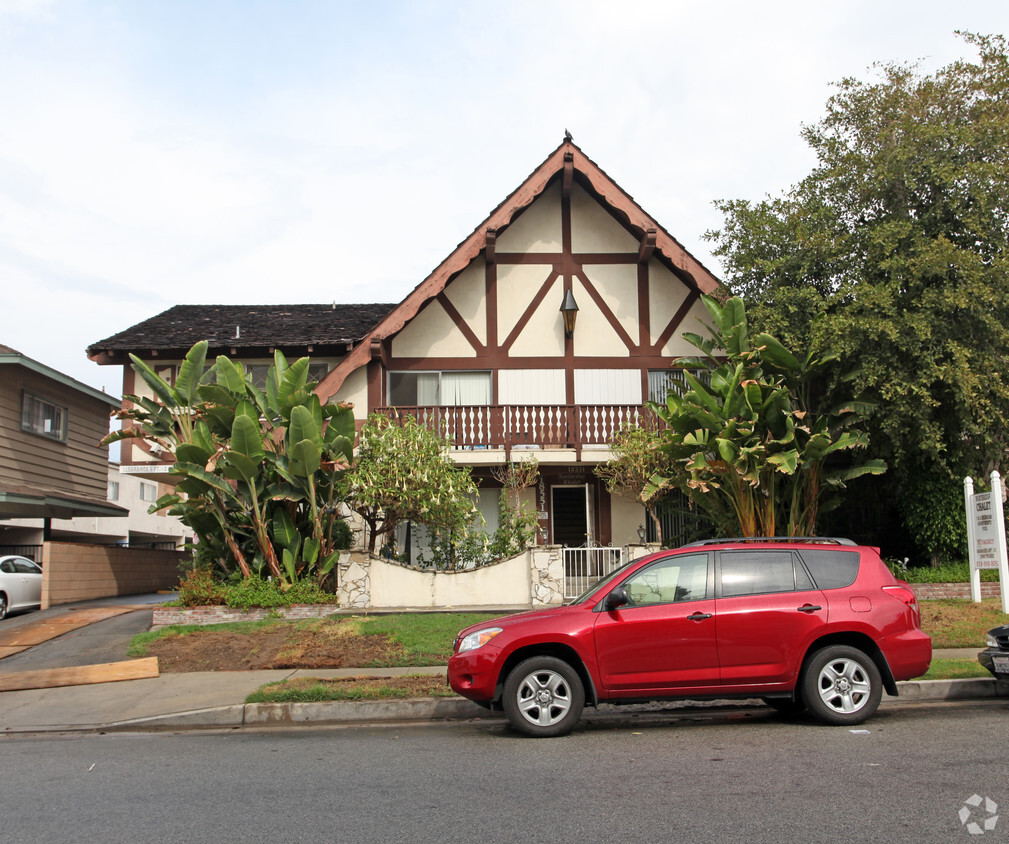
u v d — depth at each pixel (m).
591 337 19.27
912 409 14.62
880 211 16.56
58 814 5.75
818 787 5.91
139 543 37.31
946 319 14.80
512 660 8.08
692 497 16.16
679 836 4.98
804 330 15.91
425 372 19.12
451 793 5.99
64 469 22.14
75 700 10.22
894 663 8.04
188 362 15.41
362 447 15.95
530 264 19.41
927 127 15.29
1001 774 6.13
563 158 18.44
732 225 17.42
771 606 8.02
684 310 19.36
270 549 14.68
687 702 9.60
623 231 19.58
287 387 14.90
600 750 7.25
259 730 8.77
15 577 17.56
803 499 16.08
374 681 9.98
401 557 17.03
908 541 17.70
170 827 5.39
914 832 4.99
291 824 5.39
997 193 14.92
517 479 17.19
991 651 9.01
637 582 8.21
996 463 15.93
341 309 23.25
